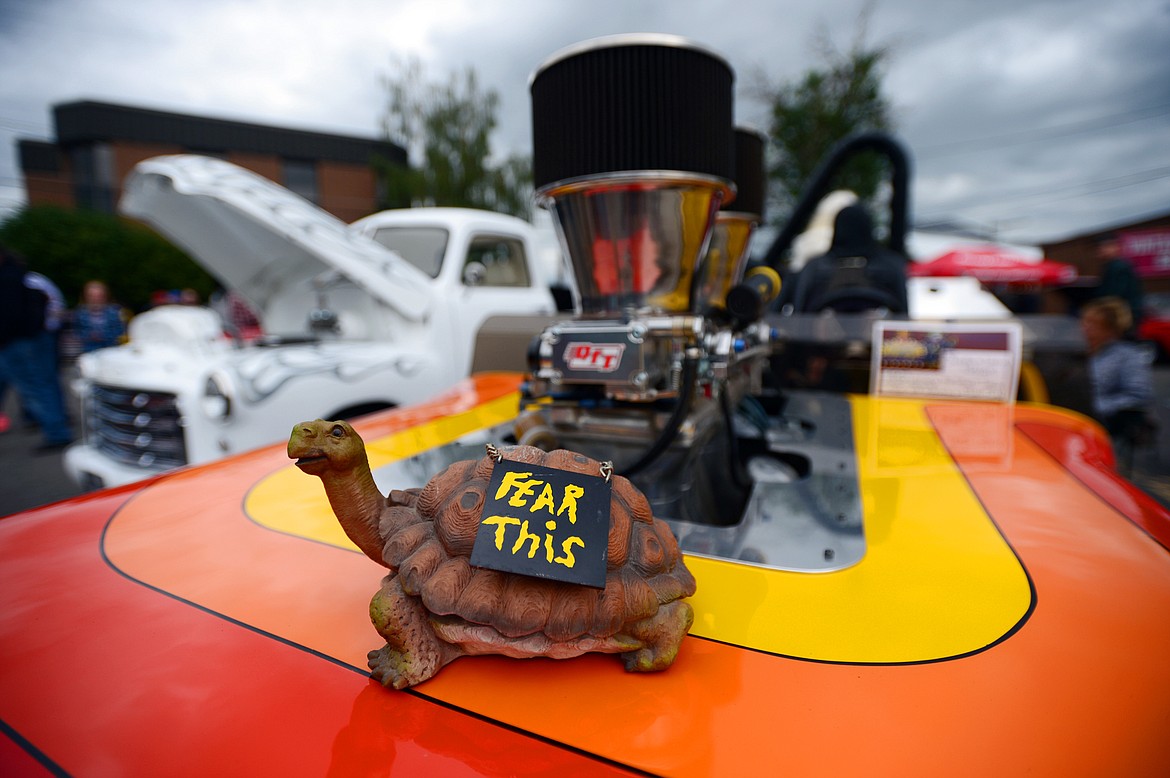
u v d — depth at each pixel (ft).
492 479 2.48
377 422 5.59
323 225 12.05
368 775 1.92
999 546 3.18
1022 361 6.61
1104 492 3.87
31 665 2.46
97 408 11.02
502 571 2.24
